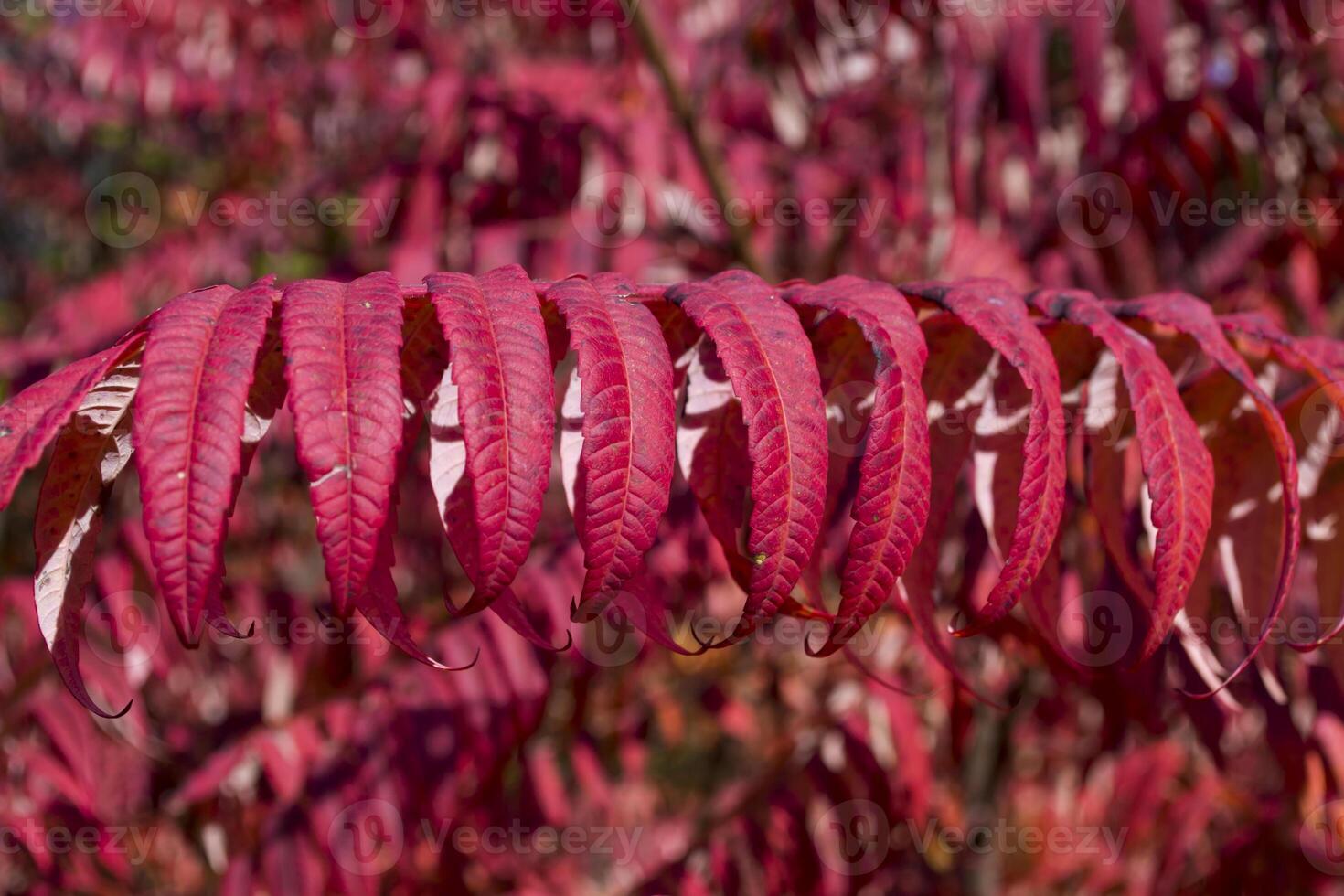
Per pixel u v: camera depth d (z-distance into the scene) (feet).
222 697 5.43
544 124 4.79
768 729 7.96
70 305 5.99
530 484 2.42
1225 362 2.63
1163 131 4.38
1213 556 2.85
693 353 2.66
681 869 4.41
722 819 4.47
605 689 6.10
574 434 2.56
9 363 4.92
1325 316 5.31
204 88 6.78
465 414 2.42
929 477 2.49
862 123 5.84
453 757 3.81
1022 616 3.23
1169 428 2.56
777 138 5.84
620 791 7.70
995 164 5.04
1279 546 2.84
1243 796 4.07
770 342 2.49
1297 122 4.81
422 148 5.20
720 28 6.16
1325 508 2.85
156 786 4.53
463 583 5.11
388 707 3.94
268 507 7.95
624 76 5.54
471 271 4.85
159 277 6.34
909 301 2.69
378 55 6.73
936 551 2.72
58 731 3.82
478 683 3.85
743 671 7.24
